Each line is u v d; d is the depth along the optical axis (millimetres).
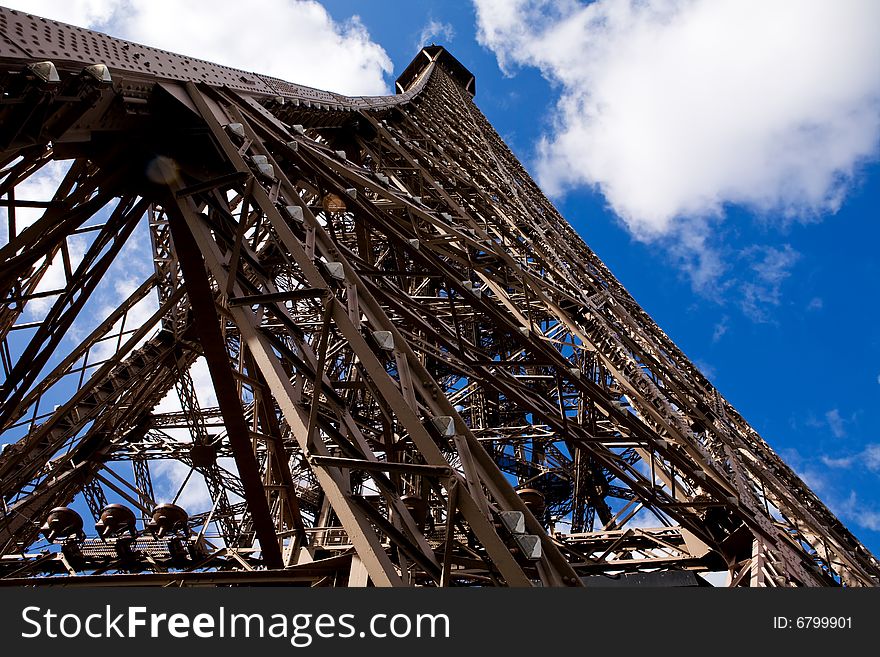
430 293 33562
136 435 30078
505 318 20609
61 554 19422
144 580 15008
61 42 12070
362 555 8930
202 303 14461
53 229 13852
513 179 66375
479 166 53531
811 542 24266
